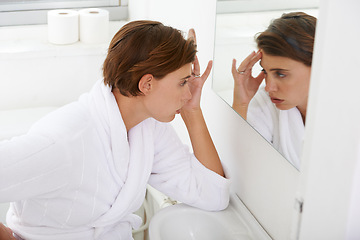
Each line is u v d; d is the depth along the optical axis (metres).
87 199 1.17
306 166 0.78
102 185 1.19
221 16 1.28
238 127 1.35
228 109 1.40
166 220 1.32
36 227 1.19
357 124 0.77
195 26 1.54
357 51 0.72
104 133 1.17
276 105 1.06
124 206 1.24
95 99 1.18
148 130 1.29
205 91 1.56
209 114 1.55
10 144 1.01
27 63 2.08
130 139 1.26
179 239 1.33
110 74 1.14
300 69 0.96
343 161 0.79
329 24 0.70
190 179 1.36
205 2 1.44
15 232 1.21
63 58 2.12
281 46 1.01
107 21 2.16
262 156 1.24
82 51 2.11
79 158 1.10
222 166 1.38
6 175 0.99
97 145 1.16
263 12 1.07
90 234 1.24
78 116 1.13
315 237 0.84
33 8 2.17
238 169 1.39
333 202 0.81
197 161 1.36
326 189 0.80
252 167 1.30
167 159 1.37
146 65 1.08
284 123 1.04
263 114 1.12
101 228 1.24
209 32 1.44
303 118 0.97
